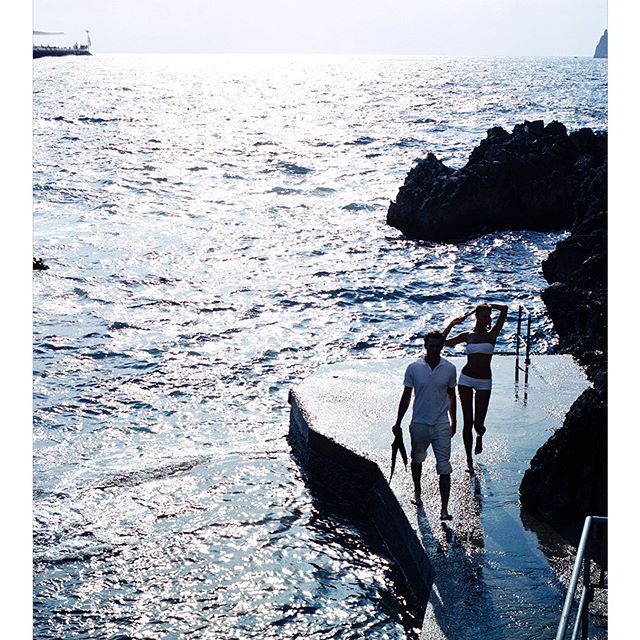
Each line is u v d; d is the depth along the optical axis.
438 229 32.81
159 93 130.00
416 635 8.98
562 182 35.12
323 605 9.80
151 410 16.27
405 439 11.94
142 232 33.19
